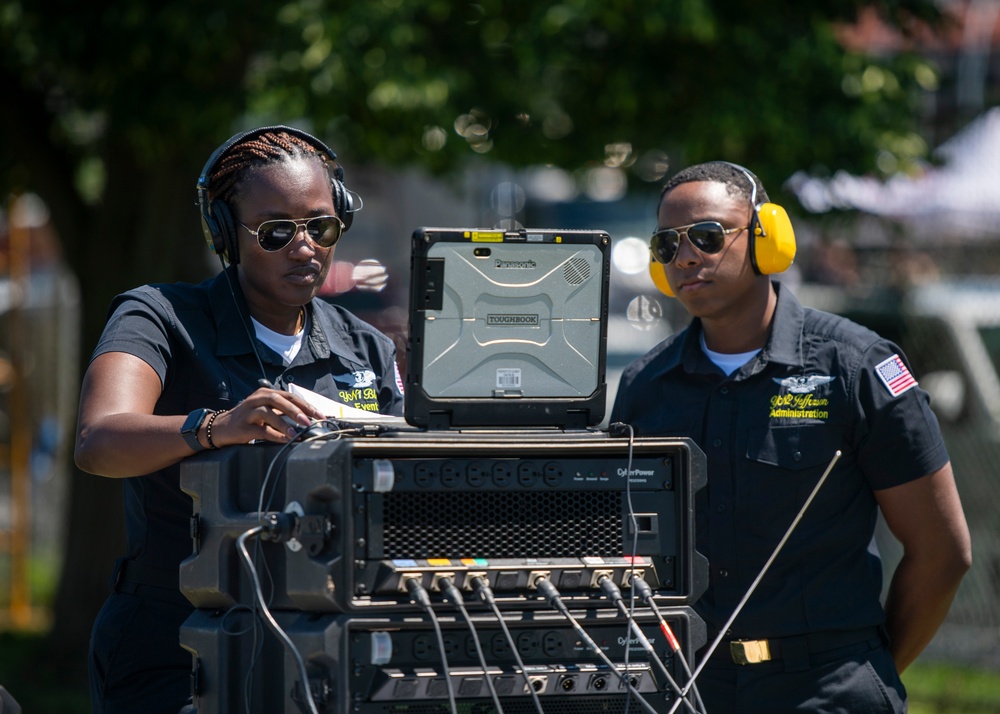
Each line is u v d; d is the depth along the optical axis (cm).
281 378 866
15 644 2395
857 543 990
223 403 835
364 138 1975
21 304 2634
